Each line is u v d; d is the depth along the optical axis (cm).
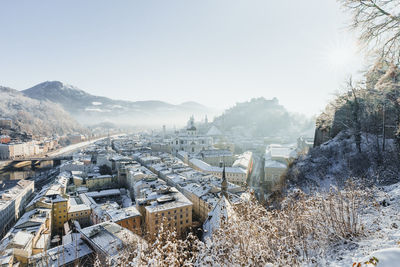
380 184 3148
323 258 1310
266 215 1702
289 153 13812
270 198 5456
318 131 8069
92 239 4209
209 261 1348
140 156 16125
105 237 4175
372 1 1461
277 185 7000
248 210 1639
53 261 4006
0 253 4778
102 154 16738
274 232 1498
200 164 14150
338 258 1255
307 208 1712
